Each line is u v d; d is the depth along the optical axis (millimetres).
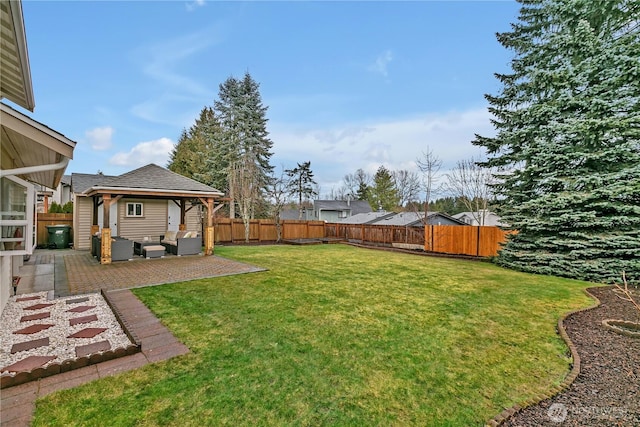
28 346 3549
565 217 8031
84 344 3633
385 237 16625
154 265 8742
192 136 31328
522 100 9922
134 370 3047
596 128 7707
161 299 5430
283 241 17484
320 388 2805
